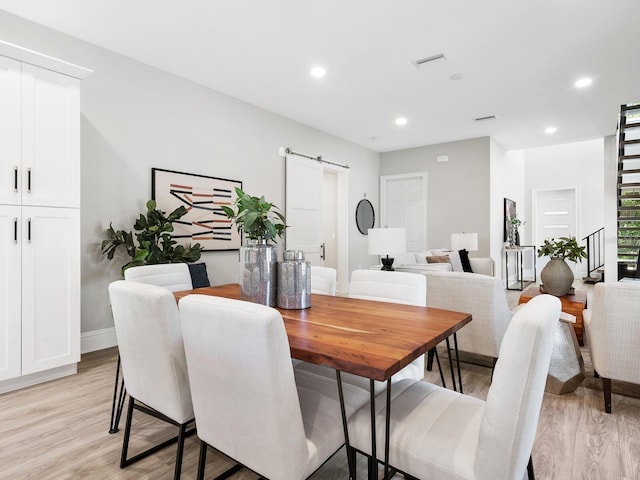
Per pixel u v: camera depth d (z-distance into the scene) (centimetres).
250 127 462
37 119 249
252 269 168
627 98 443
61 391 241
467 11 273
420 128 570
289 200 516
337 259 648
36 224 248
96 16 279
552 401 229
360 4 265
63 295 260
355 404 133
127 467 164
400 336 125
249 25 292
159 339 130
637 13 275
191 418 136
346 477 157
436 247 669
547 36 307
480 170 624
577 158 884
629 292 199
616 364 206
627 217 481
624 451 175
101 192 325
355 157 665
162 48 328
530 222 930
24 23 282
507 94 431
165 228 329
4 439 185
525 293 377
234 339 98
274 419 96
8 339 236
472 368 287
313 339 122
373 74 379
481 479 94
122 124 339
